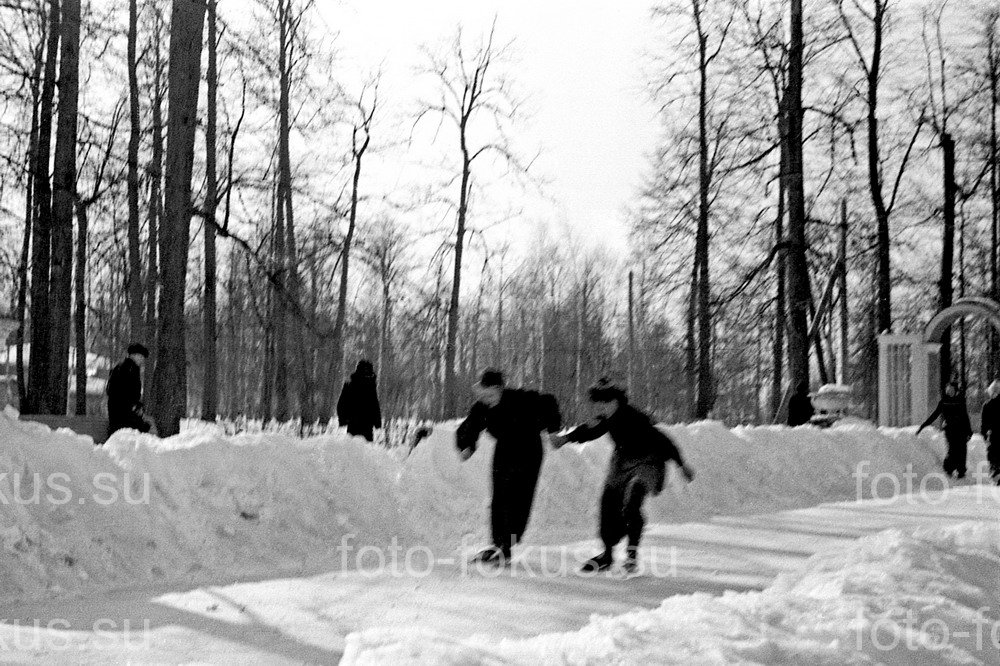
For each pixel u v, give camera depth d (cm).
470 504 1403
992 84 3850
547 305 6706
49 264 2358
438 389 5900
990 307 2955
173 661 649
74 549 985
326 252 3428
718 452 2000
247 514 1170
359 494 1299
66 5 2247
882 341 3139
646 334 6656
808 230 3484
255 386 6269
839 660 618
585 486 1609
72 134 2277
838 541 1327
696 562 1122
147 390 2858
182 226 1955
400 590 916
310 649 698
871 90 3347
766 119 3203
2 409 1062
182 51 1947
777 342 3694
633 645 600
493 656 553
